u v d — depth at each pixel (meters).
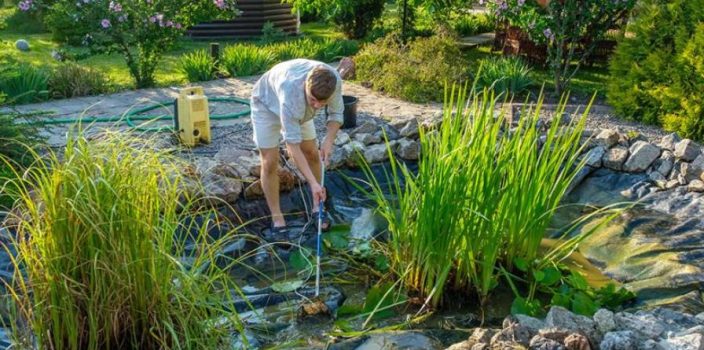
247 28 13.36
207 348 2.98
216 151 5.78
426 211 3.63
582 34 8.48
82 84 7.95
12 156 4.73
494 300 3.86
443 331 3.46
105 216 2.75
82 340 2.89
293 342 3.38
